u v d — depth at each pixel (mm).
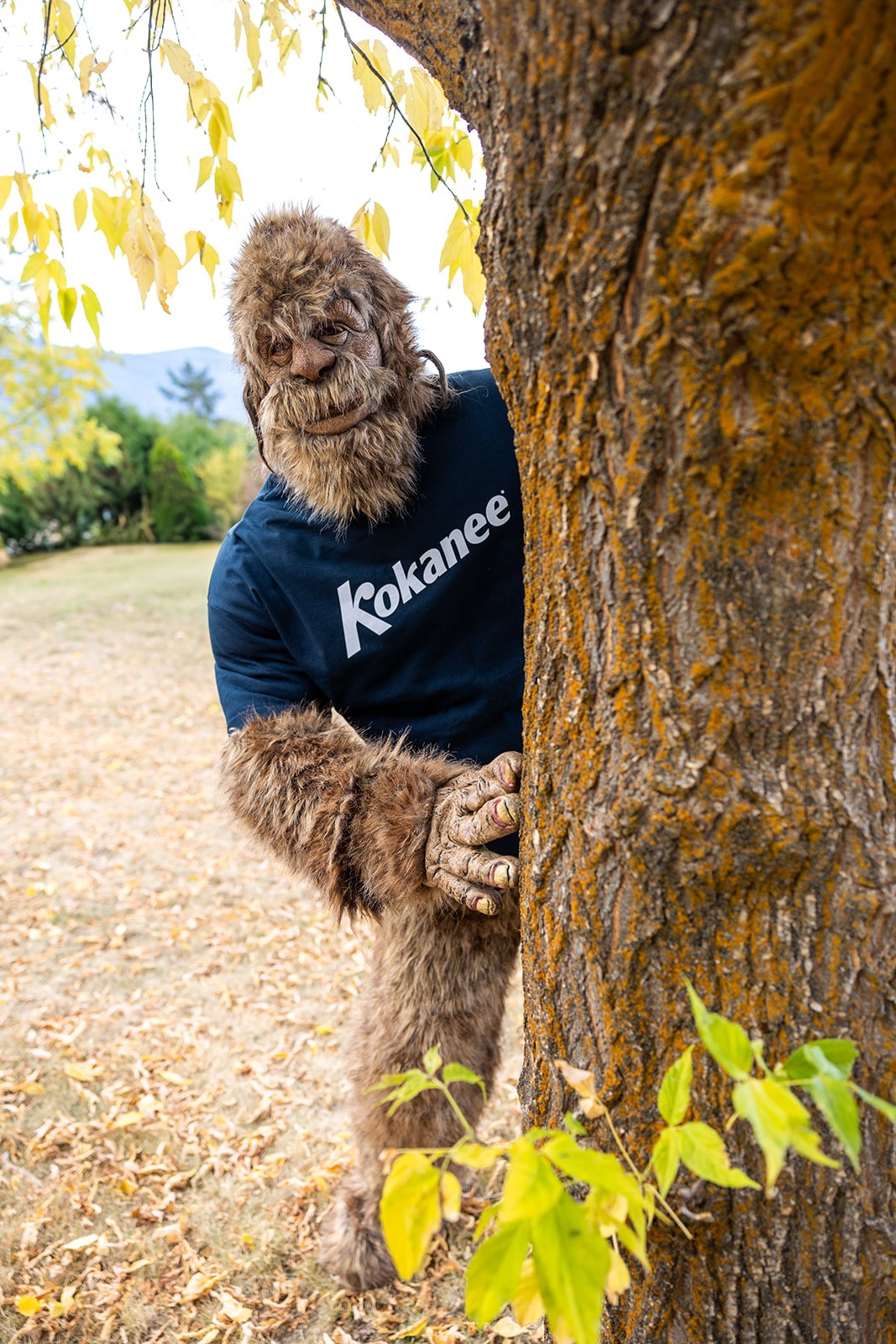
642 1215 893
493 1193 2846
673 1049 1238
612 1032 1290
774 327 930
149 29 2049
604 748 1210
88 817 6379
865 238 880
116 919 4859
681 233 910
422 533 1955
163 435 25469
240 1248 2715
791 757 1105
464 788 1636
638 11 852
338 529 1950
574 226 998
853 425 987
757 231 869
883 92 795
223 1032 3826
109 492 24828
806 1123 778
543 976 1404
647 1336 1336
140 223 2180
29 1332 2451
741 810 1112
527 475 1264
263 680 2035
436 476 1953
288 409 1755
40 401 9906
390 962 2119
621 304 998
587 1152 889
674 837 1152
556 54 931
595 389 1067
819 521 1029
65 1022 3887
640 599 1116
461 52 1258
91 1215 2844
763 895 1151
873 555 1038
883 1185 1185
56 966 4371
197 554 21562
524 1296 975
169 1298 2555
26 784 7066
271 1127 3209
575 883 1295
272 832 1841
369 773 1770
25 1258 2682
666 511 1067
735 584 1064
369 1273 2508
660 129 884
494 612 2031
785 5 786
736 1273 1236
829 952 1146
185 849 5805
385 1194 869
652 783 1151
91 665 11016
